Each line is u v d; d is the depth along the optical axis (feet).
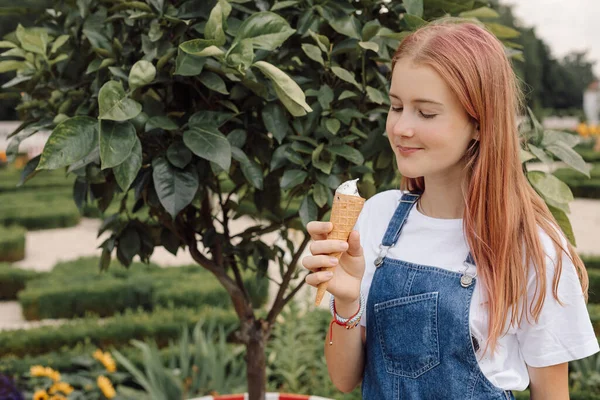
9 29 82.38
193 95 6.81
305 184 6.72
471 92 4.59
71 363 15.30
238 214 8.23
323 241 4.62
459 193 5.17
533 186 6.47
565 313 4.76
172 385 13.89
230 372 15.81
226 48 6.10
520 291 4.77
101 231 7.96
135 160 5.52
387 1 6.97
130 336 17.95
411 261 5.17
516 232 4.79
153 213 7.52
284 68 6.79
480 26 5.02
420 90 4.64
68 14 7.35
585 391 13.88
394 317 5.07
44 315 22.94
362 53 6.61
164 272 25.35
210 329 16.28
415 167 4.79
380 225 5.61
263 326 8.00
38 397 12.14
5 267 27.40
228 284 7.79
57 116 6.46
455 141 4.72
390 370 5.10
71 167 5.90
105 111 5.34
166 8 6.38
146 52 6.21
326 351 5.58
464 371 4.81
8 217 42.04
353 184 4.75
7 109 96.17
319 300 4.67
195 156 6.35
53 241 39.22
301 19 6.45
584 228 43.57
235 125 6.81
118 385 14.94
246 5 6.75
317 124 6.62
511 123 4.82
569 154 6.55
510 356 4.98
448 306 4.84
